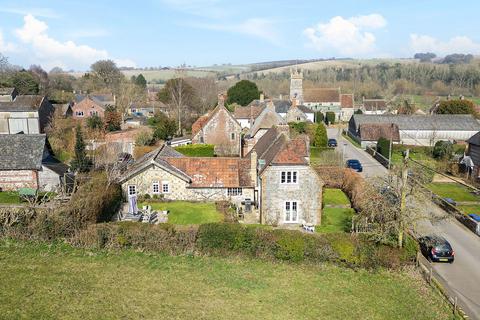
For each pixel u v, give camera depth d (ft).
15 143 162.91
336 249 100.12
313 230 122.72
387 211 102.06
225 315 77.56
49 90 424.87
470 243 120.06
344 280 94.53
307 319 77.87
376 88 611.47
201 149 214.69
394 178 134.00
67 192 144.46
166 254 103.81
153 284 88.38
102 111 323.37
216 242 103.76
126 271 93.76
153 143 237.25
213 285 89.40
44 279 87.51
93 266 95.20
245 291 87.51
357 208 141.28
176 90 355.36
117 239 104.32
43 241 105.60
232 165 152.15
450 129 294.66
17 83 359.05
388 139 247.29
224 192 148.77
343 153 247.29
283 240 101.81
